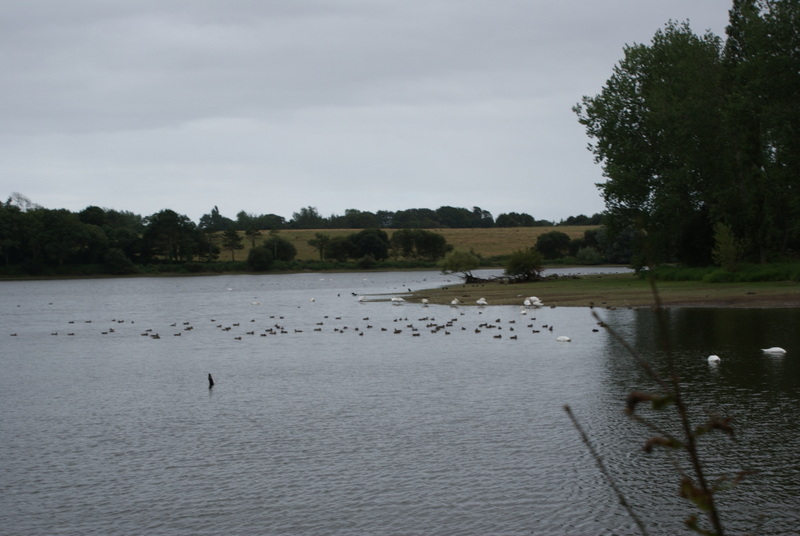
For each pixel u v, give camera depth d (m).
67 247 172.88
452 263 114.25
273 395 31.69
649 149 87.75
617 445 22.52
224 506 18.55
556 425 25.00
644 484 19.22
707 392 28.52
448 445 23.05
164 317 74.81
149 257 190.75
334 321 63.88
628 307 62.69
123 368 41.00
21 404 31.45
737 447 21.66
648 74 89.81
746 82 76.69
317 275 175.12
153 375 38.25
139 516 18.03
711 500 4.98
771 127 69.75
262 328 60.62
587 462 21.09
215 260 199.25
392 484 19.73
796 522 16.52
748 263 78.94
